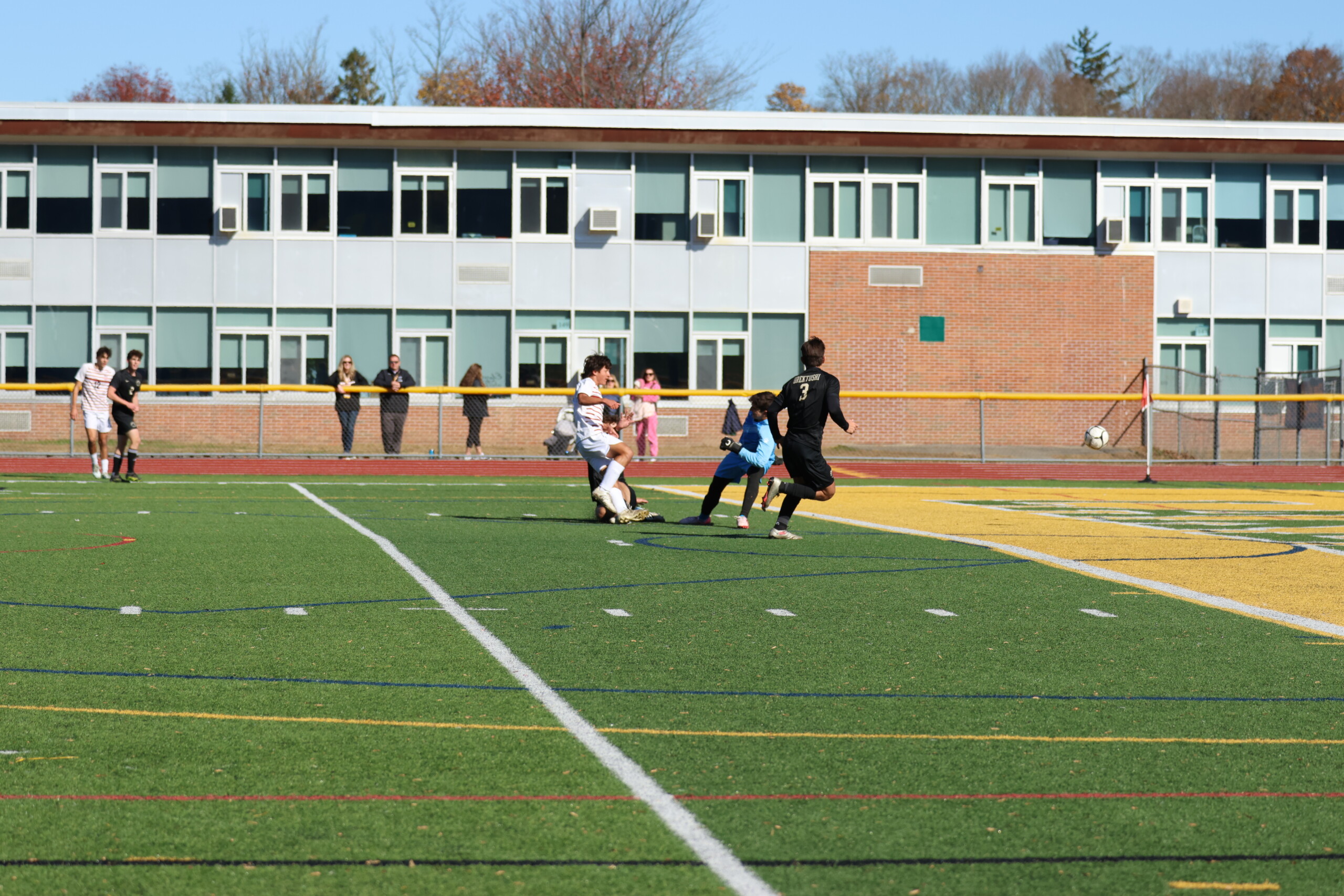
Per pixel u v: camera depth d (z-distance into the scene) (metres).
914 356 48.88
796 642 11.33
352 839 6.19
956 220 49.16
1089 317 49.38
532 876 5.73
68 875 5.70
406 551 17.69
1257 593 14.59
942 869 5.88
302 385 47.06
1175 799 6.94
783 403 20.06
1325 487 35.50
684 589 14.44
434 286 47.84
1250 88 113.31
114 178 47.25
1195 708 9.06
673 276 48.31
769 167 48.62
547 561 16.77
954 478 37.97
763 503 20.50
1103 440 37.88
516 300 47.91
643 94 84.06
